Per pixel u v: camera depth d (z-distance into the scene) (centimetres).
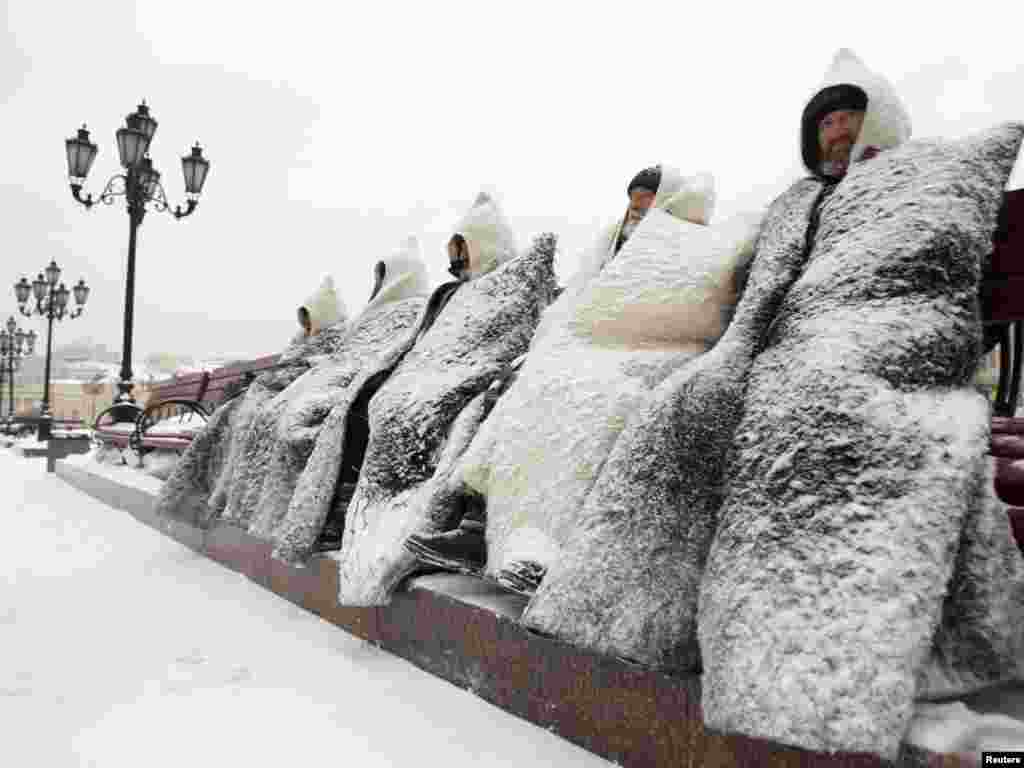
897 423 127
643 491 152
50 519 600
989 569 129
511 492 191
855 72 192
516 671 192
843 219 159
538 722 184
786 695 113
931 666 123
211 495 412
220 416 432
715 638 127
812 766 127
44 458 1789
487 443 204
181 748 174
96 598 325
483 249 321
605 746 165
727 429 153
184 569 392
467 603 211
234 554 386
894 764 117
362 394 305
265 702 202
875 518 121
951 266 141
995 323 183
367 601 232
